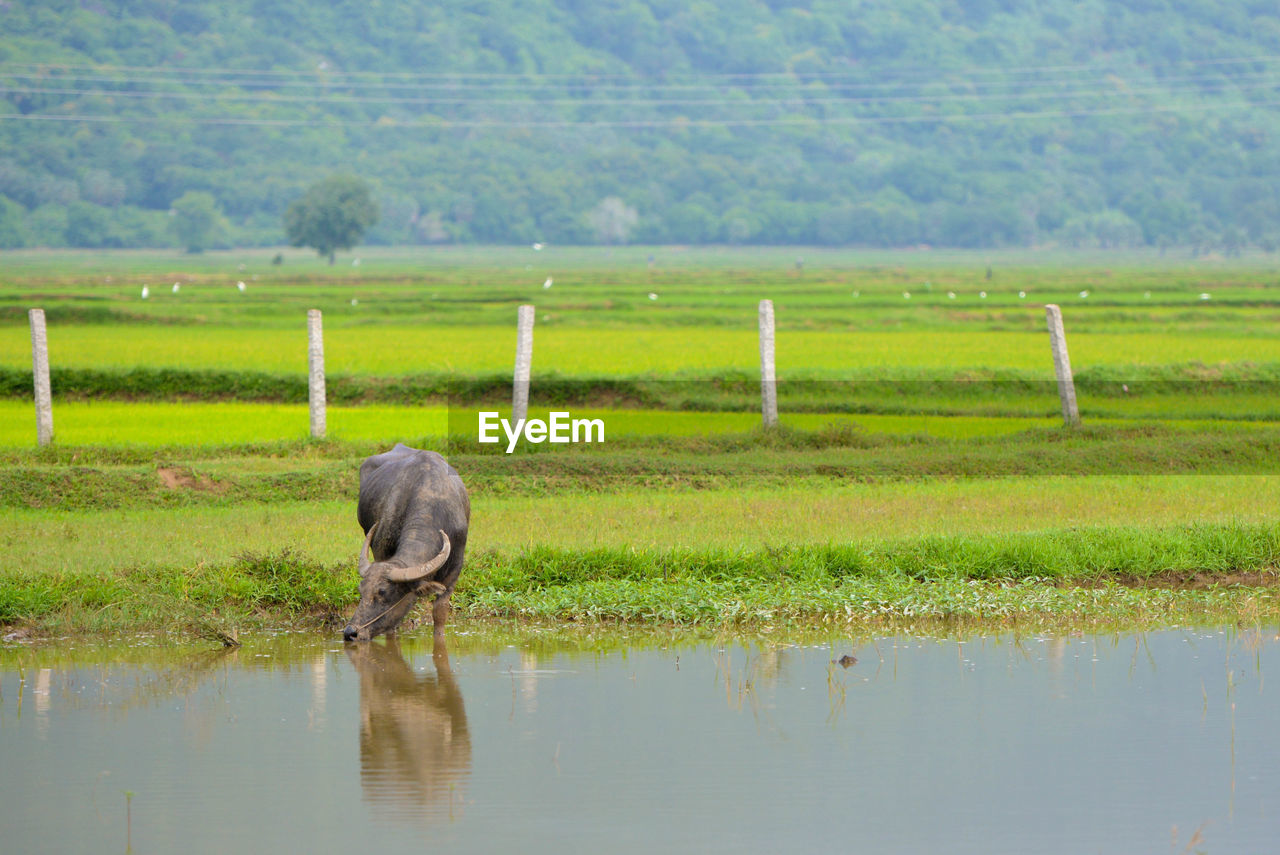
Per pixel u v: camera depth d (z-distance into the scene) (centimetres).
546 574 3375
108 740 2289
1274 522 3825
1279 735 2316
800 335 12406
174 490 4388
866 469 4966
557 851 1795
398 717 2423
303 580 3231
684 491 4684
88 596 3111
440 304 17912
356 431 5919
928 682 2667
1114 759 2183
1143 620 3234
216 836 1855
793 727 2358
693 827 1883
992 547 3525
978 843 1830
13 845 1822
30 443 5525
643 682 2675
